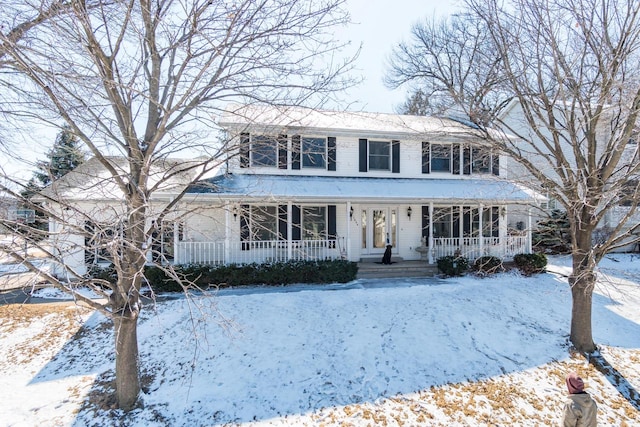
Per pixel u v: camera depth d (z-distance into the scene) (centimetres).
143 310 933
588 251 752
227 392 629
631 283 1217
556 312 948
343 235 1417
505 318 902
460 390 645
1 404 595
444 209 1462
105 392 626
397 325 846
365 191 1267
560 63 700
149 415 572
